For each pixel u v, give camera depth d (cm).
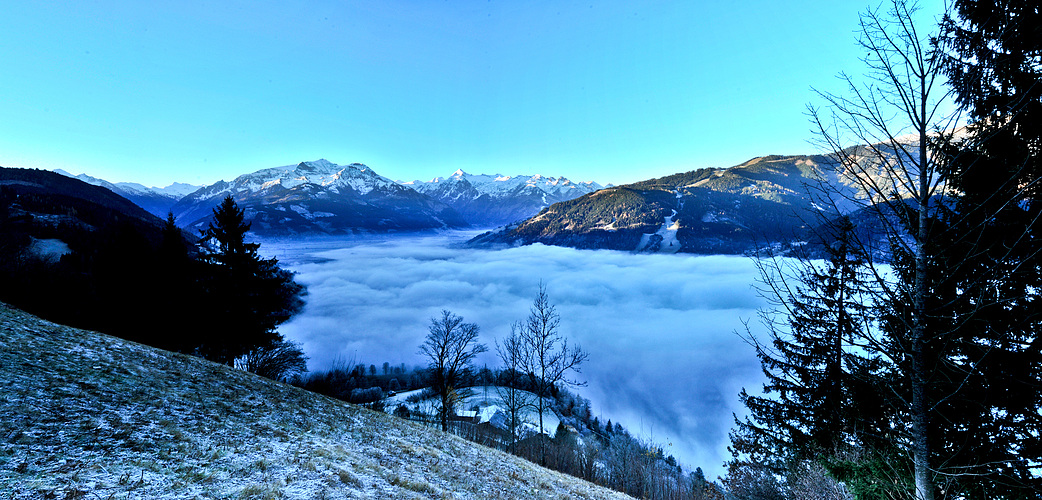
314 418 1413
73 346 1298
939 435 716
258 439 1014
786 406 1542
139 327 2430
